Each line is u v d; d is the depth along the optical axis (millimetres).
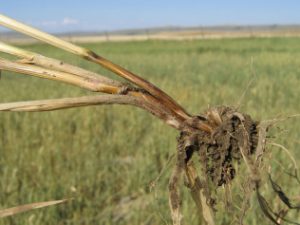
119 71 154
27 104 143
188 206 415
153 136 693
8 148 641
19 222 431
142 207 460
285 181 452
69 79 149
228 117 163
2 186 483
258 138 161
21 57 146
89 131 742
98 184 523
